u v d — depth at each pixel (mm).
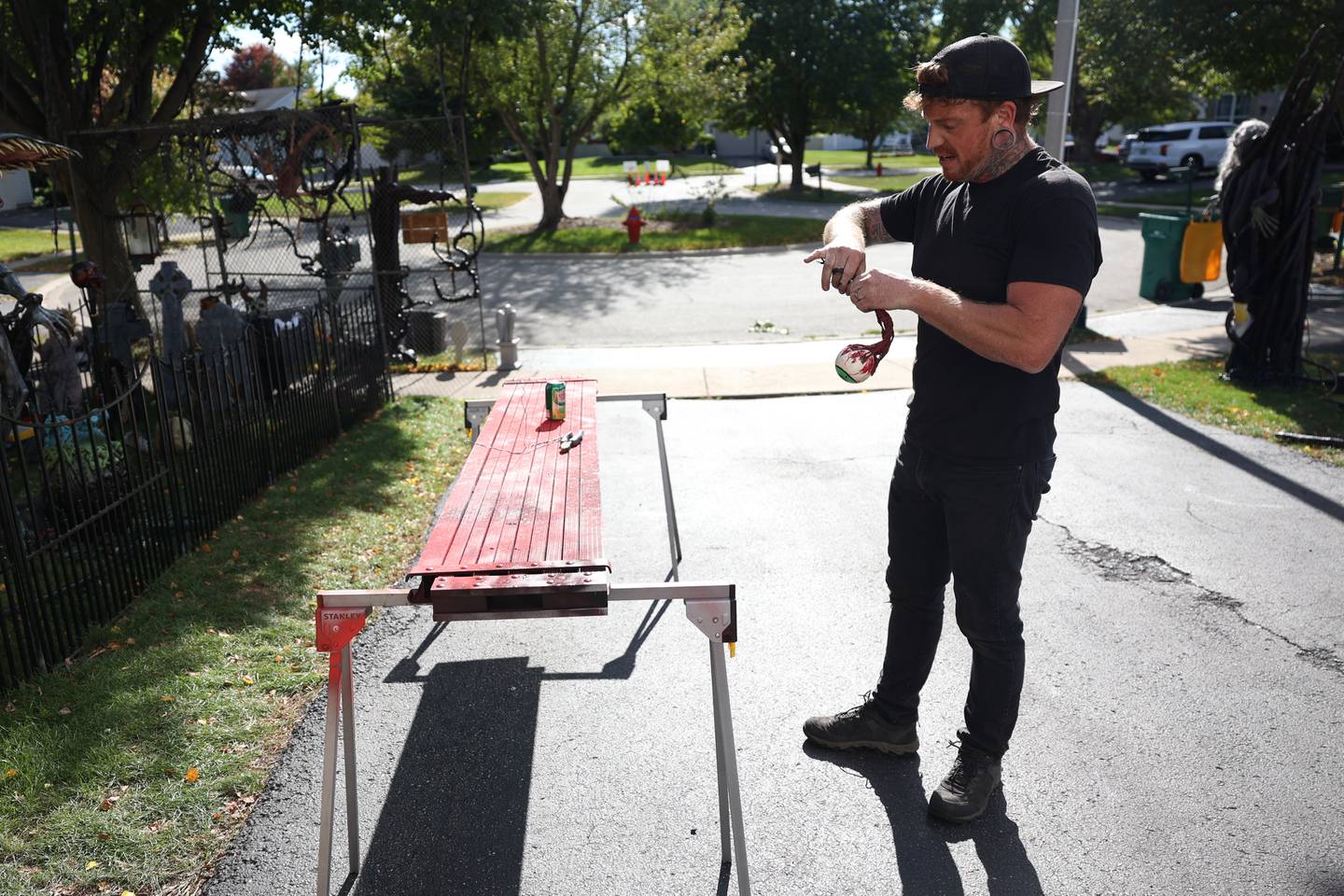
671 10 25062
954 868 3121
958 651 4574
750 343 12930
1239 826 3297
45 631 4441
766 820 3365
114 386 8273
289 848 3260
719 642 2736
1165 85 37125
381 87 28484
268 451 7012
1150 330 12727
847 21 35531
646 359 11703
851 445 7953
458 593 2637
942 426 3043
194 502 5926
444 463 7574
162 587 5293
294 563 5609
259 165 10219
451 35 12586
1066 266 2631
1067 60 10922
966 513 3062
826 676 4359
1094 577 5348
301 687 4266
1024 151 2807
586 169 58188
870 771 3643
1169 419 8438
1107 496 6617
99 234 11312
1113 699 4113
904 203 3279
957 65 2676
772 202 35781
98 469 5059
